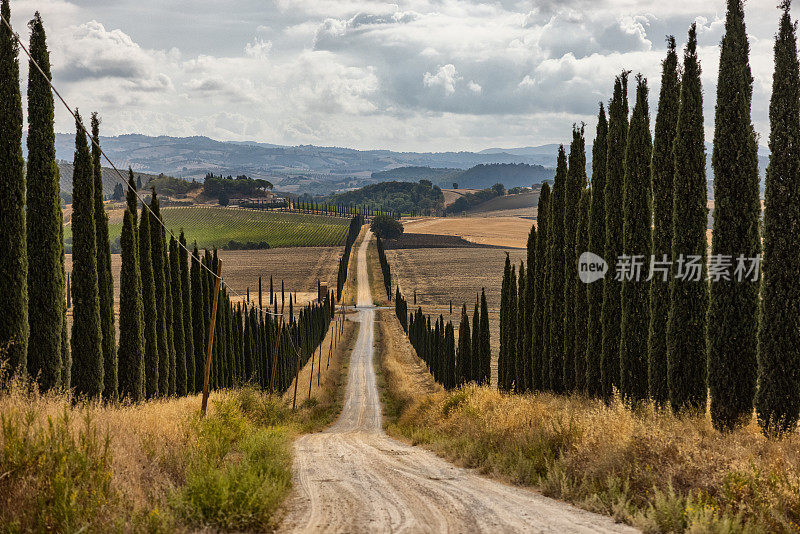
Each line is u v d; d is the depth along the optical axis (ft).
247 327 180.96
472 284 590.55
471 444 53.16
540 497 33.37
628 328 64.08
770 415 42.80
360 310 539.70
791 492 25.72
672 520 24.39
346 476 43.32
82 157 72.18
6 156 53.62
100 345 72.13
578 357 80.18
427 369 308.19
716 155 48.85
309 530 26.05
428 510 29.94
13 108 54.03
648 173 65.51
